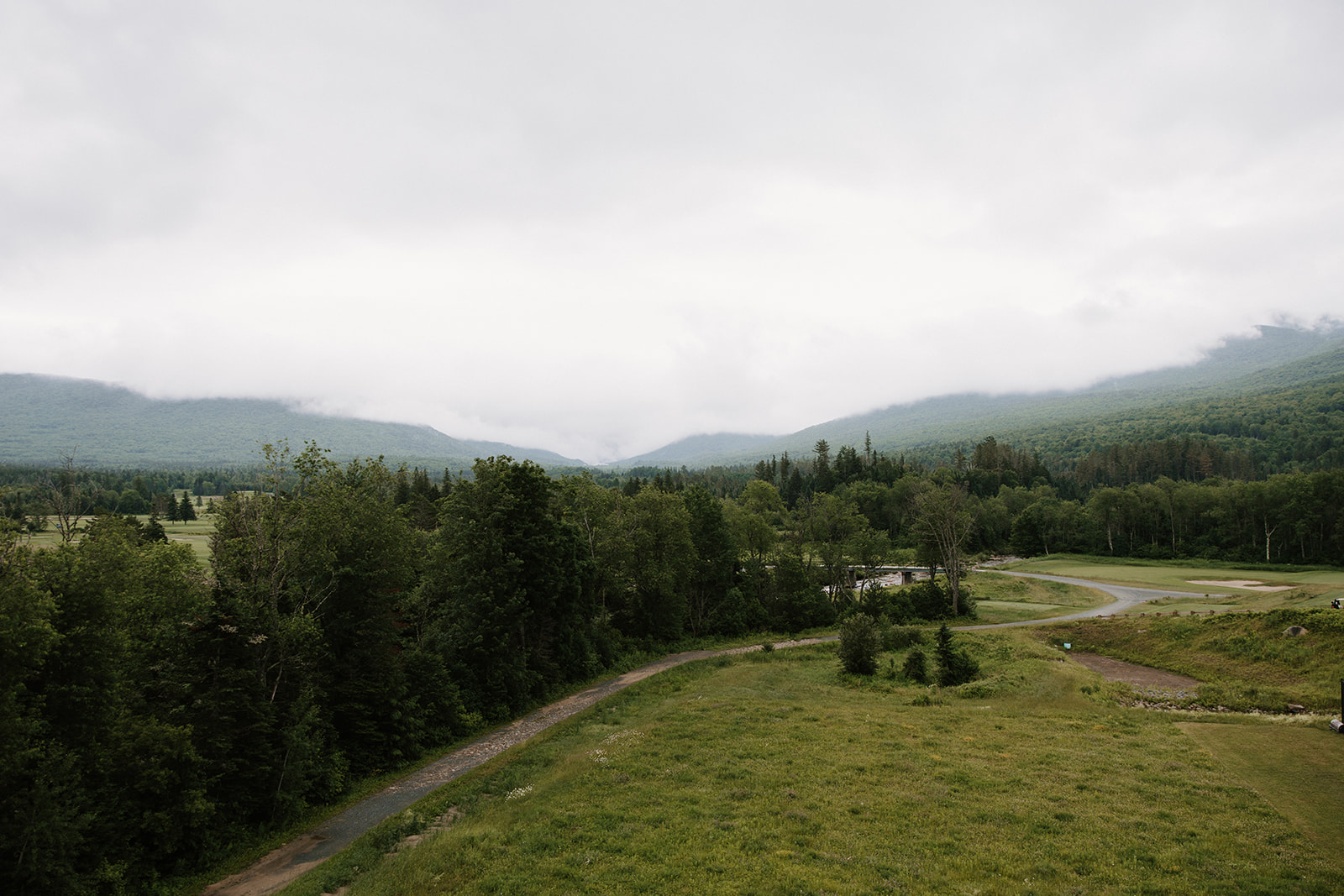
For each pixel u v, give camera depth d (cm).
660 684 5859
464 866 2252
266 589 3484
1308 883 1833
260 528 3544
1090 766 2962
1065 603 9850
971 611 9038
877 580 11562
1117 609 8844
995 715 4106
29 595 2194
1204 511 14200
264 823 3044
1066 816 2398
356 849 2748
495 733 4562
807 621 8950
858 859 2122
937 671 5484
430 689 4334
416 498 10475
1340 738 3088
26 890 2139
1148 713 4006
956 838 2261
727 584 9038
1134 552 14538
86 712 2506
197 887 2564
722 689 5397
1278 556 12650
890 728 3788
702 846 2281
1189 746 3200
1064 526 15650
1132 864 2012
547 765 3669
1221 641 5478
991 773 2922
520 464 5634
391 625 4131
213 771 2892
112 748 2572
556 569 5591
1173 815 2358
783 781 2925
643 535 7744
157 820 2566
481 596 4888
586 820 2588
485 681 4894
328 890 2394
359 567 3947
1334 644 4641
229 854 2828
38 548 2670
